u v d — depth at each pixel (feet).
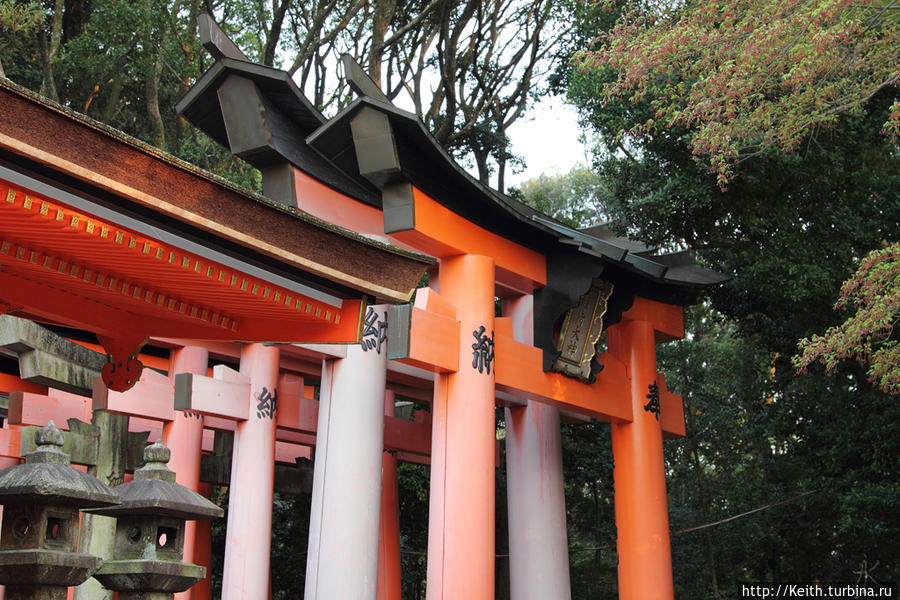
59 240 18.13
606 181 51.67
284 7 64.69
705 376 87.04
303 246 20.47
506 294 47.29
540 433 49.29
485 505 37.35
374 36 65.21
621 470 48.62
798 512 69.67
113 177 16.37
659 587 46.37
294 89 31.96
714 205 50.47
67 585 17.24
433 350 37.24
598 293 45.88
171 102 72.84
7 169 15.44
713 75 36.06
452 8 71.00
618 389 48.49
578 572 84.43
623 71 47.73
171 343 49.37
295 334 24.45
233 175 67.77
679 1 39.04
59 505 17.43
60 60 60.54
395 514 58.80
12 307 22.76
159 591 19.03
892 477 54.70
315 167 34.99
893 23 36.42
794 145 44.06
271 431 46.52
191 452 48.88
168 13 65.26
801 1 35.14
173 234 18.85
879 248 51.72
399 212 35.35
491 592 36.91
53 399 39.81
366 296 23.44
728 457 87.15
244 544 44.39
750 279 55.88
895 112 34.94
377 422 43.50
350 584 40.68
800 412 61.93
